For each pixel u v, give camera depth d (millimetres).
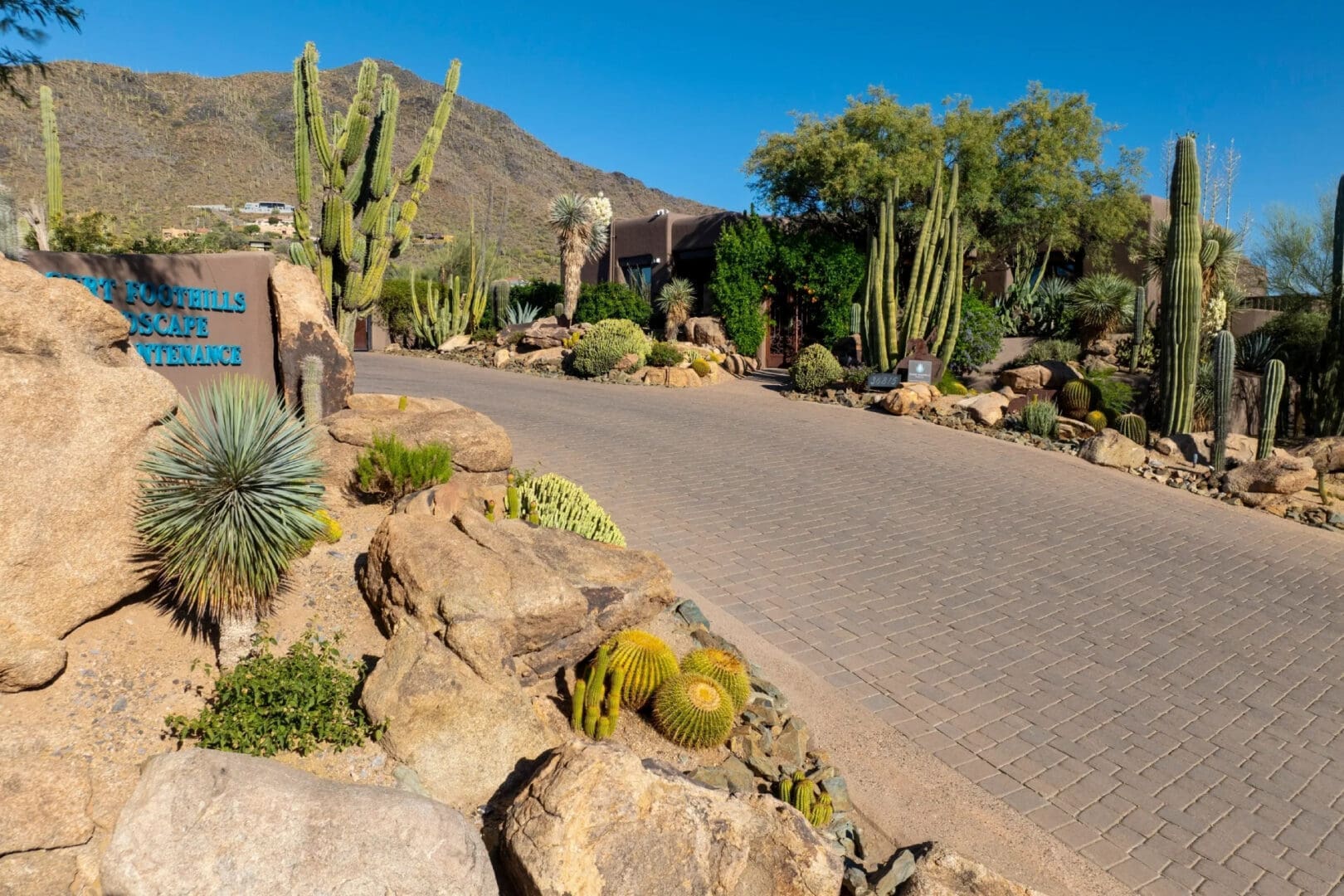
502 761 5309
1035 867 5605
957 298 22234
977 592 10242
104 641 5500
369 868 3883
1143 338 24609
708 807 4664
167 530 5371
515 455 14445
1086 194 28031
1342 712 8125
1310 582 11859
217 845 3785
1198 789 6660
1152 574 11516
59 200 12766
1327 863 5891
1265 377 17047
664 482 13648
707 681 6469
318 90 13273
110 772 4566
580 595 6477
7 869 3879
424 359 29641
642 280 32250
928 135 27594
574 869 4203
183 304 8781
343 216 13539
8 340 5480
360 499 8531
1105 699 7973
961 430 19406
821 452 16641
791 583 9945
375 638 6402
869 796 6215
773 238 28344
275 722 5066
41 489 5270
